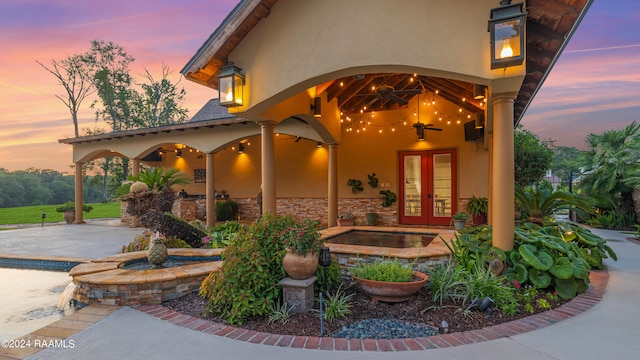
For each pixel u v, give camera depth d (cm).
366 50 450
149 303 384
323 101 803
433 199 1005
